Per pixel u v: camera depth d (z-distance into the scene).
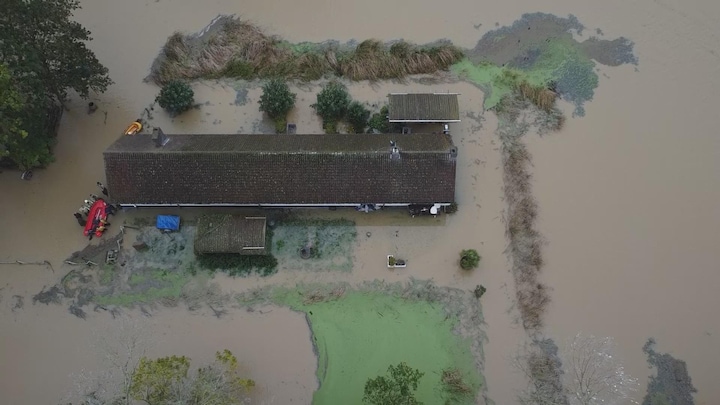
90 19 34.06
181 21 34.28
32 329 29.02
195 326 29.22
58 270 29.75
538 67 33.50
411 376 25.52
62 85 29.42
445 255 30.22
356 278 29.92
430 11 34.75
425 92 33.06
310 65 33.19
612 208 31.06
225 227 29.05
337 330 29.25
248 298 29.58
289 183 28.80
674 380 28.62
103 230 30.06
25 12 26.69
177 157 28.42
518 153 31.70
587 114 32.59
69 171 31.25
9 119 25.97
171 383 24.86
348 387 28.53
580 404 27.34
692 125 32.50
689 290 29.89
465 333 29.25
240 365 28.66
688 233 30.70
